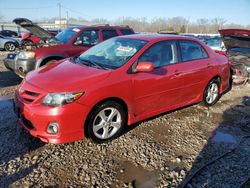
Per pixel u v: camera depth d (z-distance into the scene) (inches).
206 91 236.4
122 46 191.2
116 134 171.5
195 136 185.9
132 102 173.2
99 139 164.2
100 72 164.4
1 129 180.4
